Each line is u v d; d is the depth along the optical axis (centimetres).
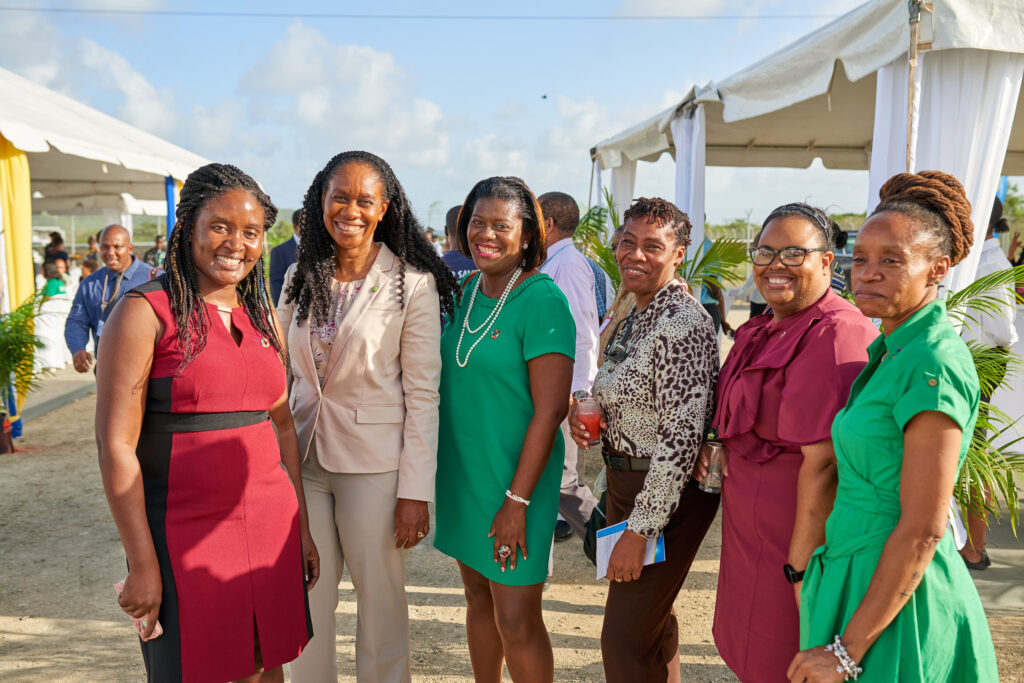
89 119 974
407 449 253
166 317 199
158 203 1631
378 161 249
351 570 265
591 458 686
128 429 195
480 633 278
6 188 681
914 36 405
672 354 227
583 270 433
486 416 253
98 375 197
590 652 343
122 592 195
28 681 317
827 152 948
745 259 564
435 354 257
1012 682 307
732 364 223
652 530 225
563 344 244
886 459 172
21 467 652
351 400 253
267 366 218
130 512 193
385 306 251
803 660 177
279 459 225
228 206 202
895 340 177
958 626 177
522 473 244
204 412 204
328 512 265
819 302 208
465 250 394
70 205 1435
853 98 716
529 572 250
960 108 422
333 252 256
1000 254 445
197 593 202
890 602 166
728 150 950
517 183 258
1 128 639
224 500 206
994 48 400
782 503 203
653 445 240
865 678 174
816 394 192
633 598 238
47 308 1163
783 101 552
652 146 866
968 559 421
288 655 222
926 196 180
